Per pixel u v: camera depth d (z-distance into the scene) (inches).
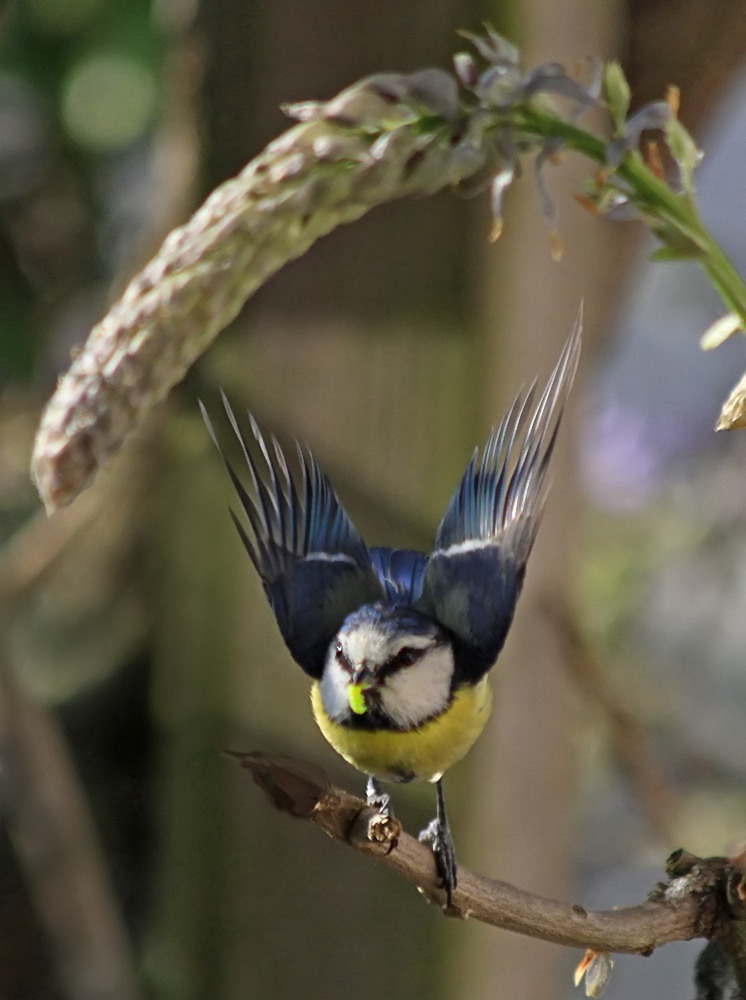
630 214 132.8
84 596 356.8
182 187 273.6
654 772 305.3
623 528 492.1
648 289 517.7
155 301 110.6
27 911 352.2
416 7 225.8
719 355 513.0
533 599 265.9
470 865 251.0
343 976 240.1
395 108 116.9
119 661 352.8
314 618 221.0
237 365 237.0
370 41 229.5
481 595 211.9
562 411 155.4
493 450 200.4
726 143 524.7
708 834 438.6
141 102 375.6
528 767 259.8
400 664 214.5
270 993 242.5
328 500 217.8
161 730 263.6
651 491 500.4
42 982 353.7
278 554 217.8
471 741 226.2
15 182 384.2
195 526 247.3
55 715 351.6
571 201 234.5
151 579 294.8
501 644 216.4
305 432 235.1
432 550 225.5
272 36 236.5
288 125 237.8
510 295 230.2
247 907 243.8
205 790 246.7
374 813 137.2
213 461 243.1
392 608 218.1
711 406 507.5
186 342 111.7
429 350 231.0
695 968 151.2
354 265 231.8
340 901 240.2
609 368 516.7
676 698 469.7
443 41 224.7
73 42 375.2
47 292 386.9
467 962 237.3
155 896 261.7
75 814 303.4
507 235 228.7
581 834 459.5
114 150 381.4
